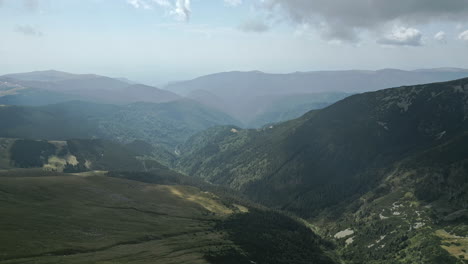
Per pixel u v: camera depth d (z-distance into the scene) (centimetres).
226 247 19125
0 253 13288
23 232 16275
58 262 13438
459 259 17850
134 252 16762
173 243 19250
